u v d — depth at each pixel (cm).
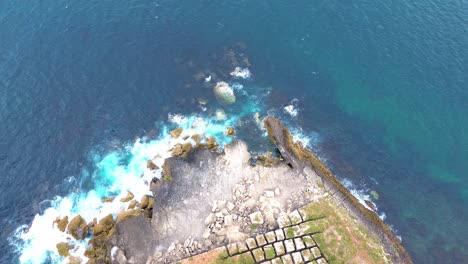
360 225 6369
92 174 7088
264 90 8431
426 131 7894
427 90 8444
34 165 7131
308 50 9144
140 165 7219
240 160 7131
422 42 9244
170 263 5812
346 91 8488
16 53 8625
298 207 6462
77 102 7969
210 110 8038
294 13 9888
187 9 9862
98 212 6581
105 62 8612
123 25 9356
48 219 6512
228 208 6444
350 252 5919
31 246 6219
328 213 6388
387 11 9931
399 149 7656
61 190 6875
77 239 6284
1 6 9569
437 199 7031
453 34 9400
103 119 7794
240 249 5875
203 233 6153
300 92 8450
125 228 6162
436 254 6384
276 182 6825
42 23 9250
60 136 7512
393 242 6375
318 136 7800
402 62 8894
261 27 9550
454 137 7812
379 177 7262
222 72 8656
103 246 6147
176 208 6450
